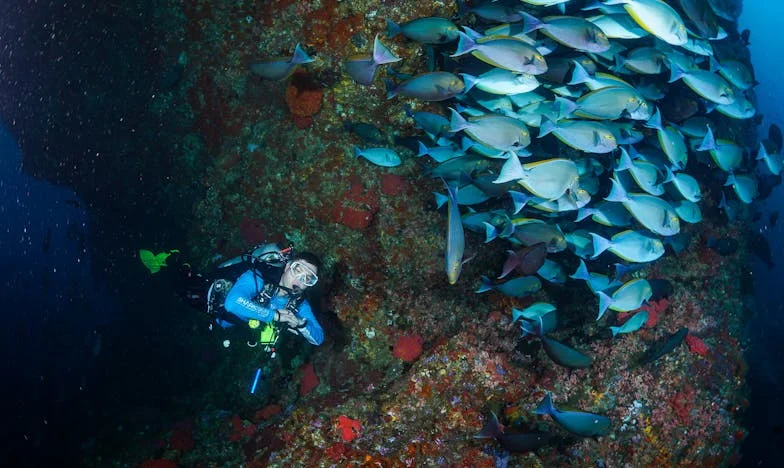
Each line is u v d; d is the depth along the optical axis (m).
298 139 5.45
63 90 7.34
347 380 5.28
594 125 4.34
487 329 5.10
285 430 4.62
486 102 4.73
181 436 5.07
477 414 4.53
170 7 6.10
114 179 7.70
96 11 6.61
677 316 6.00
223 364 6.92
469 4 4.86
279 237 5.94
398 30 4.38
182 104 6.49
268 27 5.42
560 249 4.44
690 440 5.25
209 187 6.40
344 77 5.11
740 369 6.27
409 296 5.28
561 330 5.35
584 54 4.86
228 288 4.39
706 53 5.05
